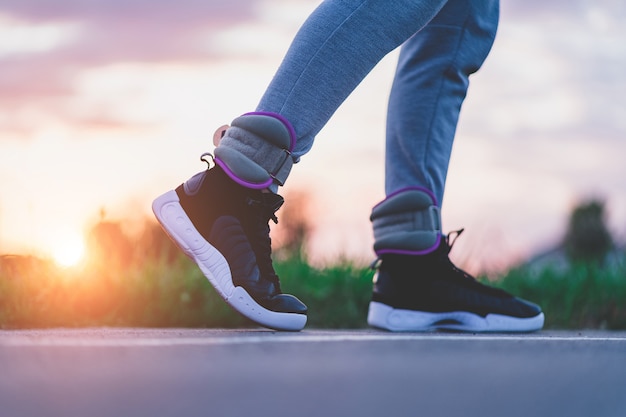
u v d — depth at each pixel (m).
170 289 3.51
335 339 1.44
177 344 1.27
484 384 1.19
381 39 2.04
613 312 4.32
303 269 4.38
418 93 2.56
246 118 2.05
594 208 13.40
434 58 2.55
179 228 2.08
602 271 4.89
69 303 3.25
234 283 2.11
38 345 1.20
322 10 2.05
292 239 5.23
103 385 0.99
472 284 2.68
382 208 2.64
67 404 0.90
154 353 1.19
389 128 2.63
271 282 2.15
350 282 4.10
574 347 1.53
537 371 1.30
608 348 1.57
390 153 2.63
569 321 4.36
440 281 2.65
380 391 1.09
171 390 1.00
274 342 1.36
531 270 5.21
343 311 3.95
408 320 2.65
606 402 1.17
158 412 0.90
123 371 1.07
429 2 2.08
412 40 2.58
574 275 4.82
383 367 1.24
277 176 2.08
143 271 3.73
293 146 2.06
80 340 1.32
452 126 2.62
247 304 2.10
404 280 2.65
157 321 3.42
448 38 2.54
